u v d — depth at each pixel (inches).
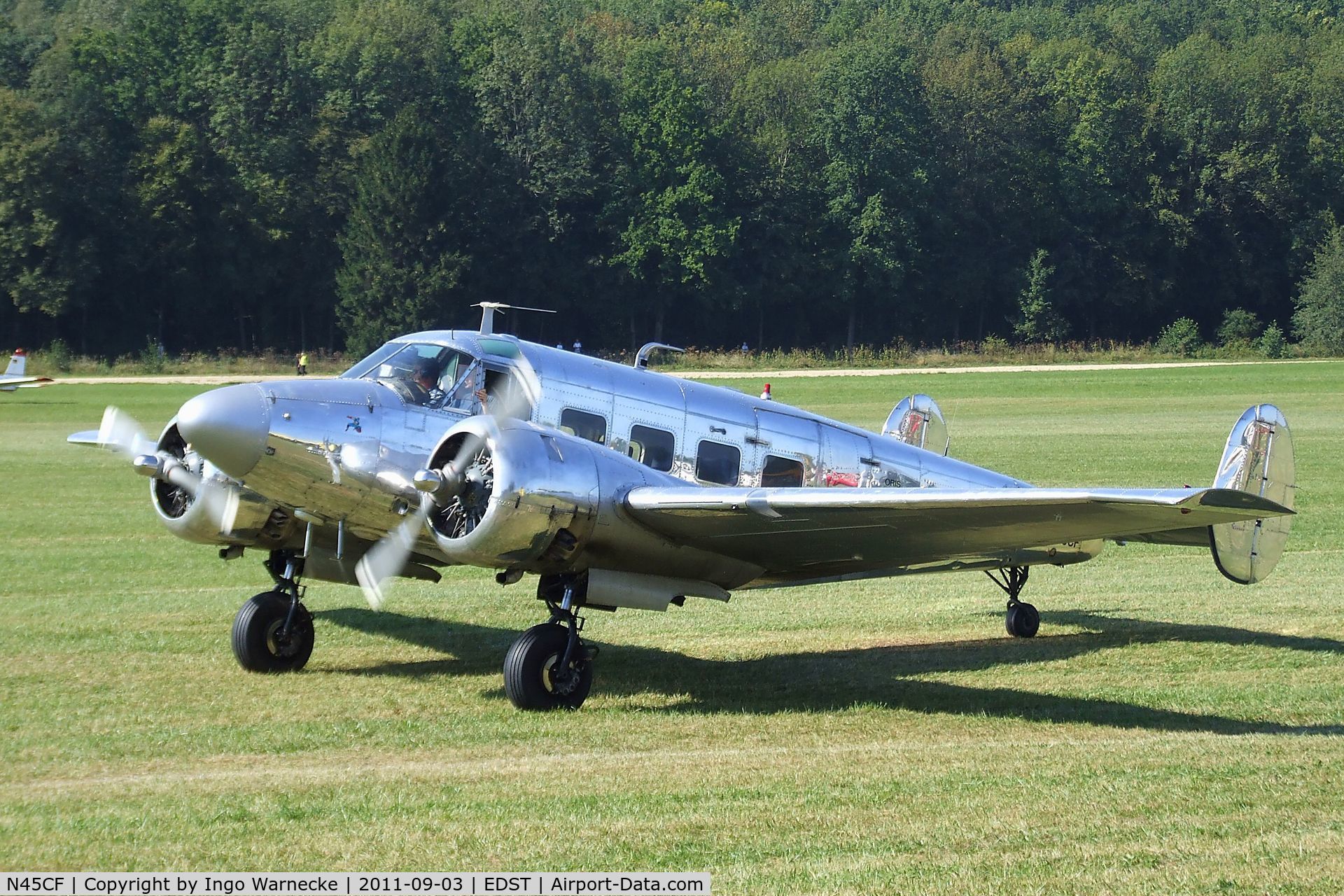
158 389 4237.2
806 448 1053.8
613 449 951.6
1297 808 607.8
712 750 717.9
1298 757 698.8
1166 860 542.0
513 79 6638.8
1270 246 7524.6
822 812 599.8
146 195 5871.1
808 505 774.5
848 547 881.5
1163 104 7426.2
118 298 6013.8
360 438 858.1
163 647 990.4
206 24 6491.1
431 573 968.3
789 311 7037.4
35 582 1300.4
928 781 650.2
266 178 6018.7
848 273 6761.8
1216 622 1138.0
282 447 829.8
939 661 989.2
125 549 1534.2
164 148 5910.4
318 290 6309.1
